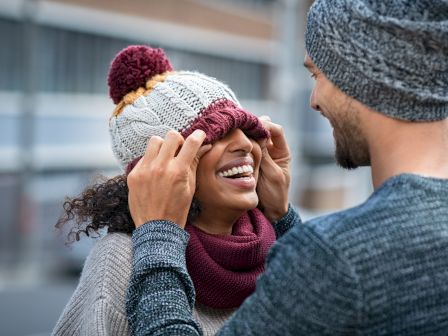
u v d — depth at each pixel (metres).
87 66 14.10
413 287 0.98
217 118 1.41
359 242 0.98
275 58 20.58
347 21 1.08
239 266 1.44
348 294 0.96
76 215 1.53
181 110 1.46
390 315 0.98
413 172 1.07
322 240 1.00
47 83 13.25
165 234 1.26
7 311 8.23
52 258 12.32
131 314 1.22
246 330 1.03
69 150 13.73
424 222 1.01
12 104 12.28
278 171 1.65
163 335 1.12
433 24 1.03
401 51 1.05
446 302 1.01
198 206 1.47
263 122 1.63
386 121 1.09
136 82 1.52
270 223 1.64
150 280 1.21
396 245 0.99
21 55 12.23
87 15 13.84
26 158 12.00
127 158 1.52
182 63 17.08
